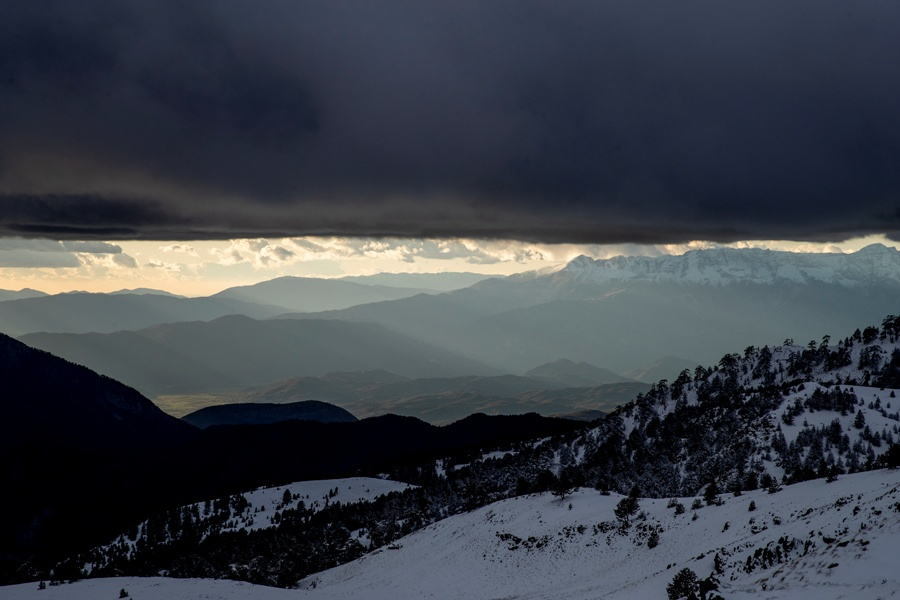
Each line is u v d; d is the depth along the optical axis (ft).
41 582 462.60
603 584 354.74
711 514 394.73
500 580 424.05
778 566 243.60
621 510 447.42
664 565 344.69
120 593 406.62
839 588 196.13
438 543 549.95
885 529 223.10
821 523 273.13
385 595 444.14
